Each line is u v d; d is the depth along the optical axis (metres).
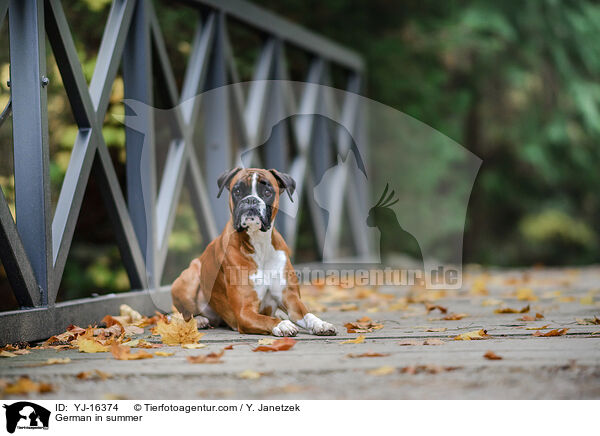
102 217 10.30
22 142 5.21
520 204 21.09
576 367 3.78
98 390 3.61
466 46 16.78
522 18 18.12
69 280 10.04
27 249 5.21
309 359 4.17
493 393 3.45
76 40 9.11
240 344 4.81
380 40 16.03
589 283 10.59
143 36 6.80
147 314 6.61
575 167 20.58
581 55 19.03
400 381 3.65
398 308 7.09
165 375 3.82
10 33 5.19
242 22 8.98
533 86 18.98
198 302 5.77
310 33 10.80
